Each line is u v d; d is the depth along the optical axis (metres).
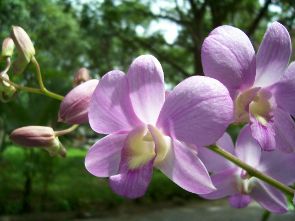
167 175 0.13
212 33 0.12
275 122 0.14
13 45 0.17
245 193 0.16
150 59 0.13
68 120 0.14
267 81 0.13
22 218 0.75
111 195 0.92
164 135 0.13
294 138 0.14
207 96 0.12
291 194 0.13
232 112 0.12
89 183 1.01
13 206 0.79
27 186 0.80
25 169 0.77
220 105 0.12
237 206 0.17
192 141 0.12
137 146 0.13
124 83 0.12
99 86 0.12
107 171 0.13
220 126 0.12
